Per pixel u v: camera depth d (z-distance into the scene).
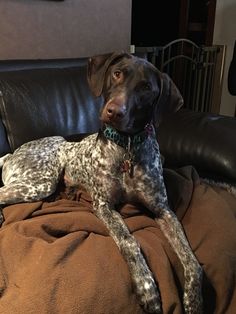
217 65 4.20
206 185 1.83
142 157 1.59
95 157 1.65
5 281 1.20
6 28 2.49
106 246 1.35
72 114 2.21
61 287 1.13
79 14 2.88
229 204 1.72
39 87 2.12
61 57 2.88
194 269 1.33
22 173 1.76
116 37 3.21
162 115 1.58
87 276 1.18
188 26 4.46
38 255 1.24
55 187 1.79
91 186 1.70
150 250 1.36
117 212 1.60
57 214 1.48
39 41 2.70
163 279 1.26
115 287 1.19
